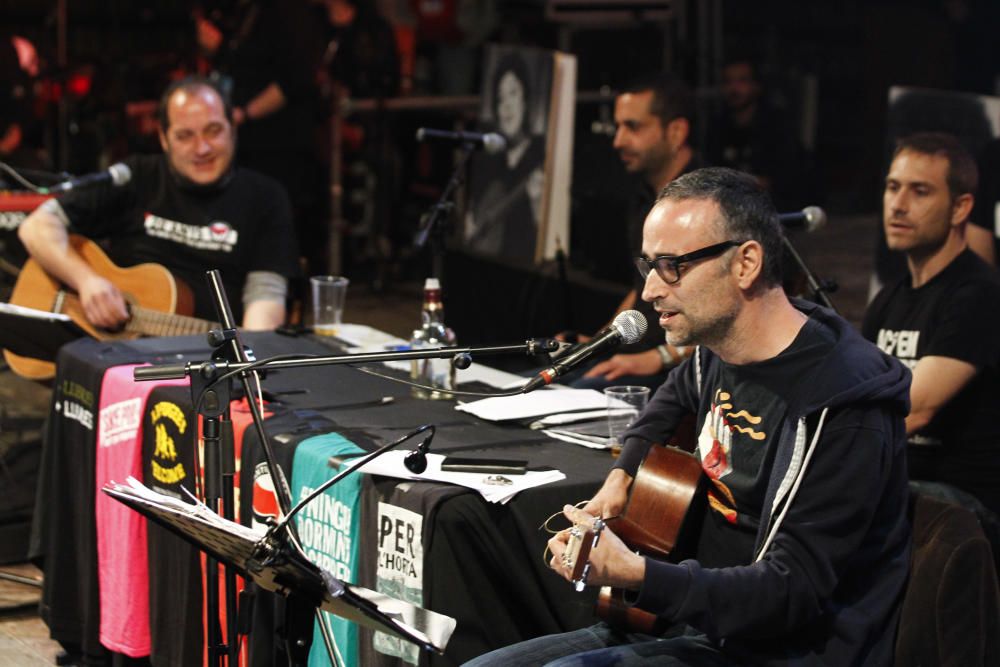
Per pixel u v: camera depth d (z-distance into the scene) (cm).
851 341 226
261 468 287
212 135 425
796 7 1149
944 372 320
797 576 213
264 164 710
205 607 304
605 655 230
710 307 227
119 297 410
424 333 331
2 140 724
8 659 356
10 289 477
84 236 434
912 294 337
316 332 386
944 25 988
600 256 661
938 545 224
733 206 224
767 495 224
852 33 1169
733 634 213
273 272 435
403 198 845
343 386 329
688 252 225
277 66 686
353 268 816
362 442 279
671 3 702
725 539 246
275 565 206
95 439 341
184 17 992
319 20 706
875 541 224
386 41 743
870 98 998
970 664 219
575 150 684
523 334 634
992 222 429
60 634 356
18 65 727
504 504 250
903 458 225
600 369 385
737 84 782
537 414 303
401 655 251
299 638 244
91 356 352
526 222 605
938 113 448
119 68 761
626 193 644
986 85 1071
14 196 499
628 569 211
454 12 820
